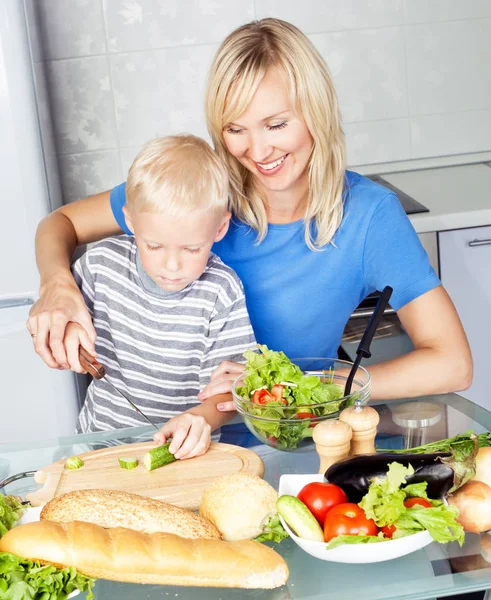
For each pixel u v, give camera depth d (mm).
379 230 1559
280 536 913
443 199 2395
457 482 920
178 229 1327
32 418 2238
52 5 2527
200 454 1122
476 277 2357
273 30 1394
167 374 1548
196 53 2615
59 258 1550
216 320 1515
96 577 850
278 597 830
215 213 1362
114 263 1559
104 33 2568
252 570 827
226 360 1425
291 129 1403
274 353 1206
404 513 874
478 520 907
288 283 1614
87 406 1640
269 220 1605
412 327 1557
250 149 1430
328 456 1028
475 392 2480
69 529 864
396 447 1084
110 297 1549
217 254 1642
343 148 1508
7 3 2000
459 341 1488
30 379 2207
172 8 2568
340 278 1607
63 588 826
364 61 2691
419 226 2268
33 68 2100
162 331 1528
